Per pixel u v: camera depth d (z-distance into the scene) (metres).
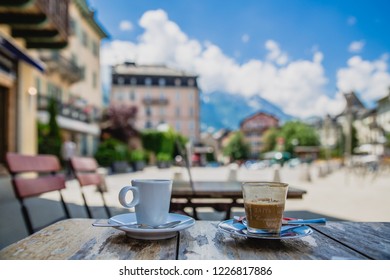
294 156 75.50
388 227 1.43
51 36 9.88
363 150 43.38
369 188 11.88
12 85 10.22
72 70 24.81
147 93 71.00
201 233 1.28
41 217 5.43
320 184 13.76
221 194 3.18
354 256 1.03
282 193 1.17
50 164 2.69
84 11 28.27
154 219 1.23
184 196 3.24
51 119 17.67
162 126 47.53
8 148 10.00
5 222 4.88
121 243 1.14
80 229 1.33
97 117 32.66
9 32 9.57
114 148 24.25
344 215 6.04
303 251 1.07
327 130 26.72
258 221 1.17
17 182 2.09
